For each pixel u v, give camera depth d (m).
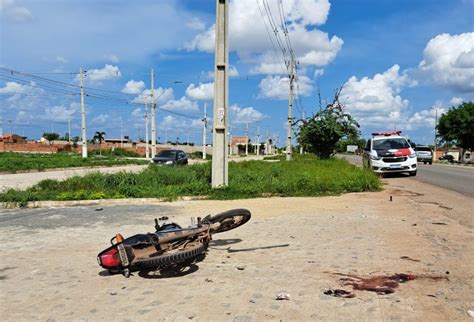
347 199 12.38
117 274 5.41
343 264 5.46
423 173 24.16
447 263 5.41
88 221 9.52
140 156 76.31
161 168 20.12
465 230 7.55
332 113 37.06
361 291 4.46
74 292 4.81
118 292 4.74
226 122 14.12
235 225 6.31
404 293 4.36
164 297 4.51
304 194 13.57
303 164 27.55
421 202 11.51
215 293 4.55
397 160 20.67
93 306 4.36
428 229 7.66
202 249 5.49
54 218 10.03
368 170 19.03
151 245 5.27
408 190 14.74
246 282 4.86
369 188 14.62
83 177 16.30
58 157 50.84
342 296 4.32
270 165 26.59
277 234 7.43
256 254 6.09
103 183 15.48
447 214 9.41
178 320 3.90
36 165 33.88
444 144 67.50
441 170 27.83
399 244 6.50
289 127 36.75
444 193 13.75
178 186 14.67
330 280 4.84
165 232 5.42
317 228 7.93
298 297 4.34
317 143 37.47
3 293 4.87
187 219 9.47
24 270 5.76
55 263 6.06
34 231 8.47
